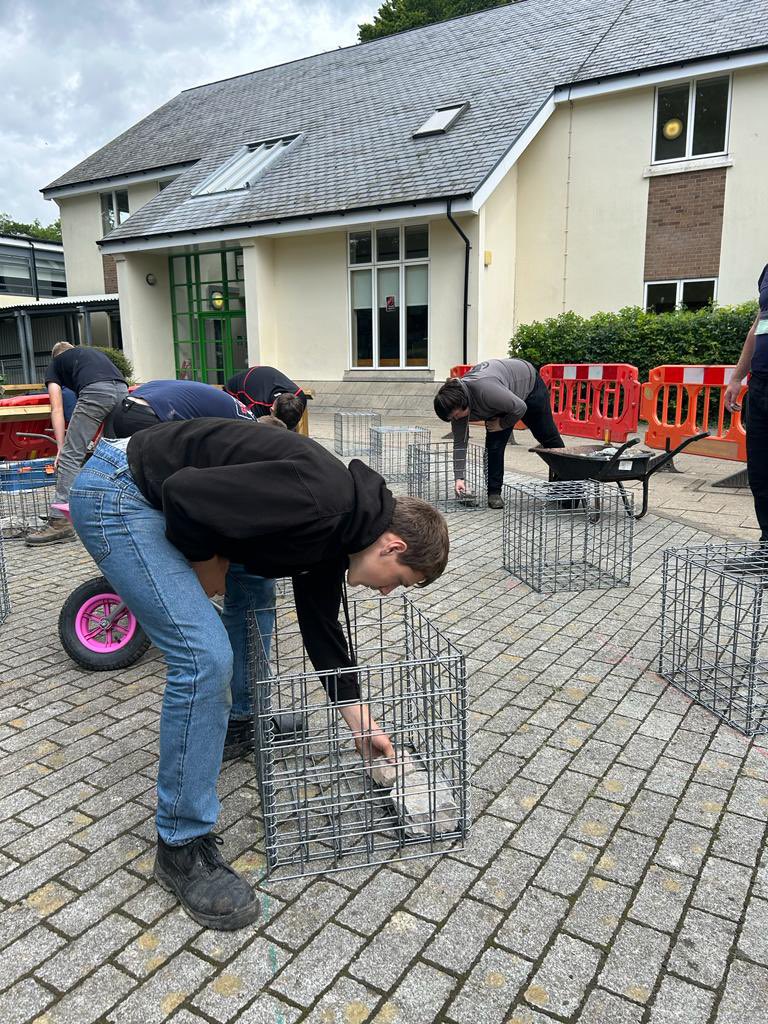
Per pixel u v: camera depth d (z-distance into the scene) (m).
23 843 2.32
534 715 3.05
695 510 6.51
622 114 13.77
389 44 20.64
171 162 20.16
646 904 2.03
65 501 5.98
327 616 2.34
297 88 20.88
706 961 1.84
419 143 14.82
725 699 3.14
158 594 1.94
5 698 3.30
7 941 1.93
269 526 1.77
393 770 2.46
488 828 2.36
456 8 33.44
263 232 15.27
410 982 1.79
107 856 2.26
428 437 10.33
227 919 1.95
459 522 6.40
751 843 2.26
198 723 1.96
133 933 1.96
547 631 3.94
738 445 8.10
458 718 2.45
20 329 21.97
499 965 1.84
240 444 1.92
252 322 16.38
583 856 2.22
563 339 12.38
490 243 14.15
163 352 19.17
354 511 1.89
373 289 15.21
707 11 14.48
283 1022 1.69
